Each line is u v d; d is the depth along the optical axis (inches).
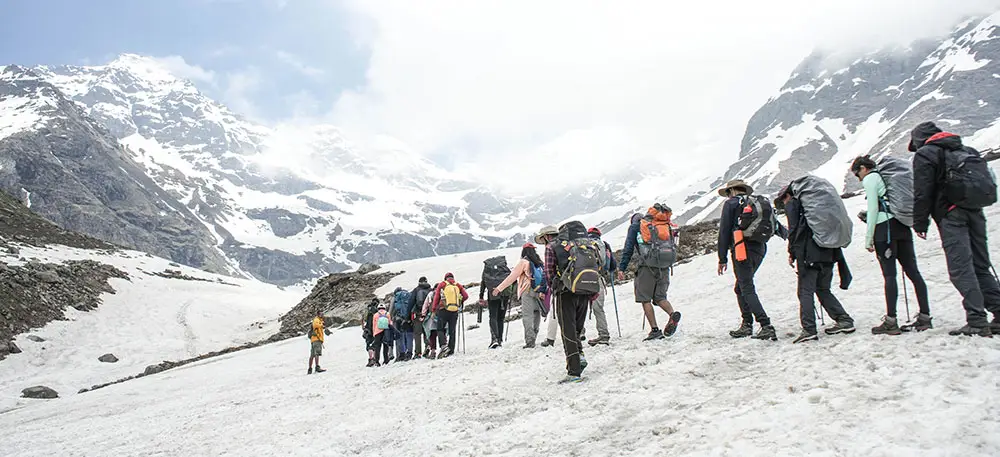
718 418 204.5
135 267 3134.8
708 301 607.5
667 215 400.5
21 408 914.1
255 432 348.2
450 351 593.9
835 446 164.2
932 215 263.9
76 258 2827.3
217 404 540.1
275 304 3031.5
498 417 275.0
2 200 3351.4
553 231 503.5
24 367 1451.8
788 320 382.3
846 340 276.7
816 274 300.7
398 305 680.4
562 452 208.7
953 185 251.9
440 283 606.9
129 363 1594.5
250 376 848.9
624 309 716.0
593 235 447.8
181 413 518.9
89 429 517.0
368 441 274.7
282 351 1193.4
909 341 251.3
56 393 1152.8
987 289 251.1
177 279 3203.7
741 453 170.1
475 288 1582.2
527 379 347.9
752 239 329.1
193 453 317.4
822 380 223.1
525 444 225.8
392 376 490.9
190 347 1859.0
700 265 925.2
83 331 1827.0
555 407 268.1
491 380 366.0
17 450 446.6
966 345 229.1
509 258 2014.0
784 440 173.6
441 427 273.9
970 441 152.8
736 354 292.2
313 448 277.6
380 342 694.5
